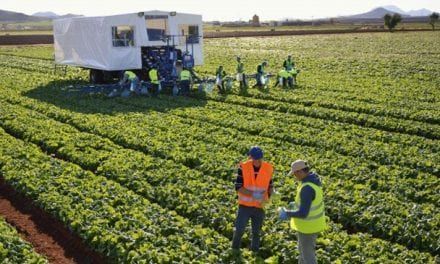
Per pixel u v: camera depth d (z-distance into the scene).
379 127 23.23
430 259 10.48
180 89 31.61
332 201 13.36
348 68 46.69
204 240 11.12
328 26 180.38
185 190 14.22
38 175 15.32
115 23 32.38
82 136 20.06
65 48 37.59
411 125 22.70
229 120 23.28
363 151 18.42
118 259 10.59
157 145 18.72
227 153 17.91
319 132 21.36
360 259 10.24
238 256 10.48
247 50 67.12
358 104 27.33
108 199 13.39
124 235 11.27
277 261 10.23
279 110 26.80
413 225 11.94
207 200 13.34
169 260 10.17
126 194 13.72
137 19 32.88
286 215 9.08
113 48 32.62
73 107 27.05
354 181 15.30
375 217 12.36
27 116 23.92
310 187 9.07
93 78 35.53
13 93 30.83
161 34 34.59
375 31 117.94
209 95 30.81
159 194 14.05
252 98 29.56
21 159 17.09
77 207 12.85
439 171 16.50
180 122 23.39
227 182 14.92
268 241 11.04
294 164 9.19
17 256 10.68
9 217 13.77
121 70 33.25
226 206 13.07
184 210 13.01
